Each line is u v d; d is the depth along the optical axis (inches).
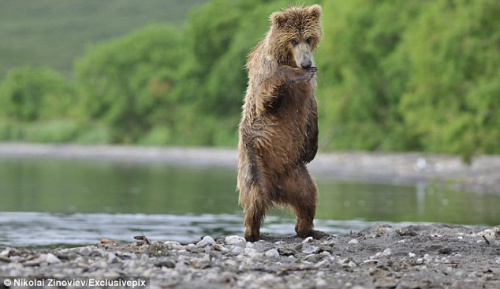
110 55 5172.2
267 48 611.2
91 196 1498.5
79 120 5339.6
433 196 1464.1
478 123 1910.7
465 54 1916.8
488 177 1859.0
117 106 4985.2
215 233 917.2
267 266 485.4
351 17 2974.9
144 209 1232.2
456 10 2064.5
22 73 6299.2
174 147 4397.1
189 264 483.5
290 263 505.0
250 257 518.0
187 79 4569.4
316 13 608.4
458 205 1277.1
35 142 5442.9
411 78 2556.6
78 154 4220.0
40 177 2169.0
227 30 4475.9
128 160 3513.8
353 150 3174.2
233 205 1307.8
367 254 560.1
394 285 445.4
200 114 4510.3
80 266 462.0
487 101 1854.1
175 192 1608.0
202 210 1215.6
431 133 2504.9
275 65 609.3
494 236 634.2
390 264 510.6
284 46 605.3
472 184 1756.9
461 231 681.6
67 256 486.9
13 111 6181.1
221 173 2405.3
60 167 2822.3
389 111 2994.6
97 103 5172.2
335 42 2989.7
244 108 631.2
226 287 426.3
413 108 2365.9
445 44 1940.2
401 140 2984.7
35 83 6269.7
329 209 1215.6
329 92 3058.6
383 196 1471.5
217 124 4402.1
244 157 621.6
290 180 624.7
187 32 4763.8
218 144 4291.3
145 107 4901.6
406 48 2743.6
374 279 460.1
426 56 2130.9
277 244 588.1
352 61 2994.6
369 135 3063.5
